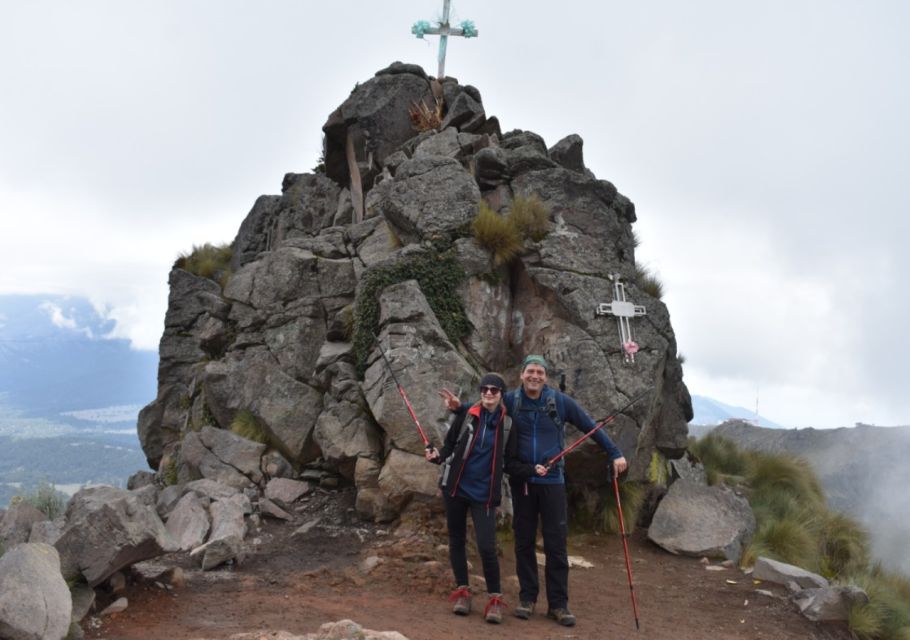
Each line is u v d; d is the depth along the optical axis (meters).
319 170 19.75
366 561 8.15
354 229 13.63
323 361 11.31
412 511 9.58
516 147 13.96
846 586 7.92
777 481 13.67
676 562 9.79
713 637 6.80
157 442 16.70
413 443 9.62
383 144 15.98
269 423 11.73
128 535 6.20
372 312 10.85
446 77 17.62
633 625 6.90
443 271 11.16
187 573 7.66
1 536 8.63
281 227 18.41
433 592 7.29
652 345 11.05
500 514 9.42
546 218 11.57
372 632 5.43
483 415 6.84
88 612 5.90
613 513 10.70
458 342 10.86
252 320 12.92
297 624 5.91
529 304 11.42
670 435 12.07
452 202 11.80
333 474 11.15
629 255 12.22
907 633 7.75
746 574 9.23
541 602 7.44
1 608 4.63
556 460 6.77
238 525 9.28
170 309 17.52
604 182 12.22
